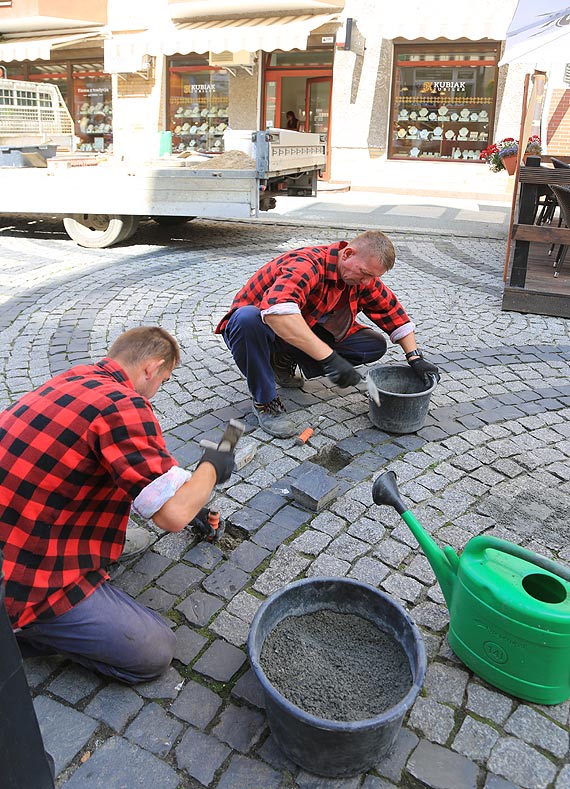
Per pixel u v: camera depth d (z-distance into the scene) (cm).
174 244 837
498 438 351
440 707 196
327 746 165
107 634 190
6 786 142
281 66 1430
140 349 199
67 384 186
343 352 373
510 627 187
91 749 183
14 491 179
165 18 1448
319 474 301
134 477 175
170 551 260
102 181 758
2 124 979
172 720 192
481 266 731
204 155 959
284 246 823
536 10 729
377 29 1248
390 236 898
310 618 209
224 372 426
